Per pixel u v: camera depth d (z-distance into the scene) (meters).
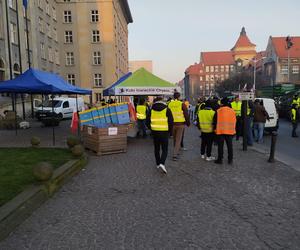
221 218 4.57
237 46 127.75
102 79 49.91
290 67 74.62
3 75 28.33
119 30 60.44
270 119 15.35
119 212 4.84
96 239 3.93
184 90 154.38
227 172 7.39
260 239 3.91
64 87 13.06
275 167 7.91
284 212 4.81
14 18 30.50
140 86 13.19
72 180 6.79
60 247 3.73
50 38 42.34
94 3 49.25
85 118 11.66
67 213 4.82
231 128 8.20
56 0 46.62
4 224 4.05
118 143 10.08
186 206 5.08
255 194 5.69
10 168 7.20
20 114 29.92
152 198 5.50
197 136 15.05
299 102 19.53
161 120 7.29
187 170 7.62
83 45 49.62
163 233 4.08
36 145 10.92
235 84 72.56
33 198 5.03
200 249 3.65
